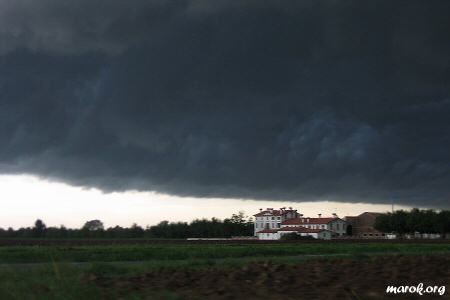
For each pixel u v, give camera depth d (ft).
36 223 594.65
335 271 66.39
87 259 118.93
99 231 608.60
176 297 45.70
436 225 451.12
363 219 582.35
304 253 151.02
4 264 91.04
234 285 54.85
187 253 139.13
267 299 45.62
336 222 533.96
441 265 73.41
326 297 46.78
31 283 50.80
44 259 111.96
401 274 62.23
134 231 616.39
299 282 56.34
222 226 623.36
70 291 46.01
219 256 136.98
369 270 67.05
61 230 597.11
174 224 640.58
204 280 59.57
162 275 65.21
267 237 533.96
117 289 50.88
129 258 125.08
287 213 579.07
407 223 467.11
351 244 242.17
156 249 157.69
